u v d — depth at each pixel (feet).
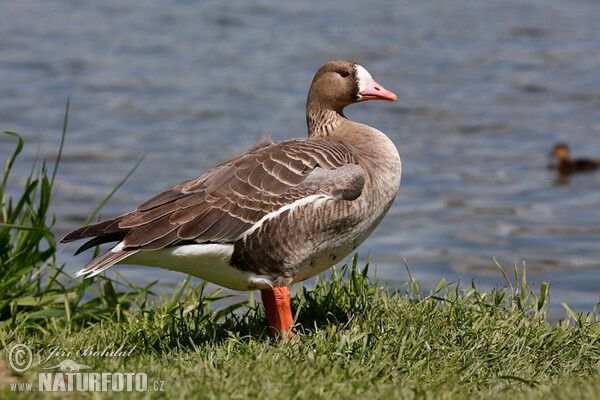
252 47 131.44
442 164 77.00
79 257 49.93
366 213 26.09
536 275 48.16
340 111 30.45
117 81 107.24
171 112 92.79
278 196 24.72
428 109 98.32
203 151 77.56
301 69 116.16
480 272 48.78
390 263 50.80
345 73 29.58
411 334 24.86
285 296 25.54
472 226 59.31
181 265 24.90
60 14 157.48
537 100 102.37
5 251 29.76
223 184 24.90
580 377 23.56
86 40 133.59
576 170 75.82
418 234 57.47
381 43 135.95
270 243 24.68
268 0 180.75
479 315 26.58
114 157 75.61
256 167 25.23
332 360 23.21
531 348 24.99
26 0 173.47
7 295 29.55
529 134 87.81
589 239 55.62
